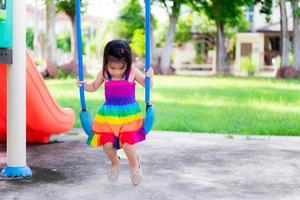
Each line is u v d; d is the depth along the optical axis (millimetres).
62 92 17859
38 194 5031
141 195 5031
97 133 5059
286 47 30000
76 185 5395
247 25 42344
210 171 6164
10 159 5730
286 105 14680
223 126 10406
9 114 5676
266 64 43906
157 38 47875
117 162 5270
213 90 19859
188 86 21922
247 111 13156
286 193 5207
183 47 46312
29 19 54000
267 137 9008
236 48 43125
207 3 34250
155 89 20047
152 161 6730
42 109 7246
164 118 11570
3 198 4879
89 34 59188
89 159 6828
